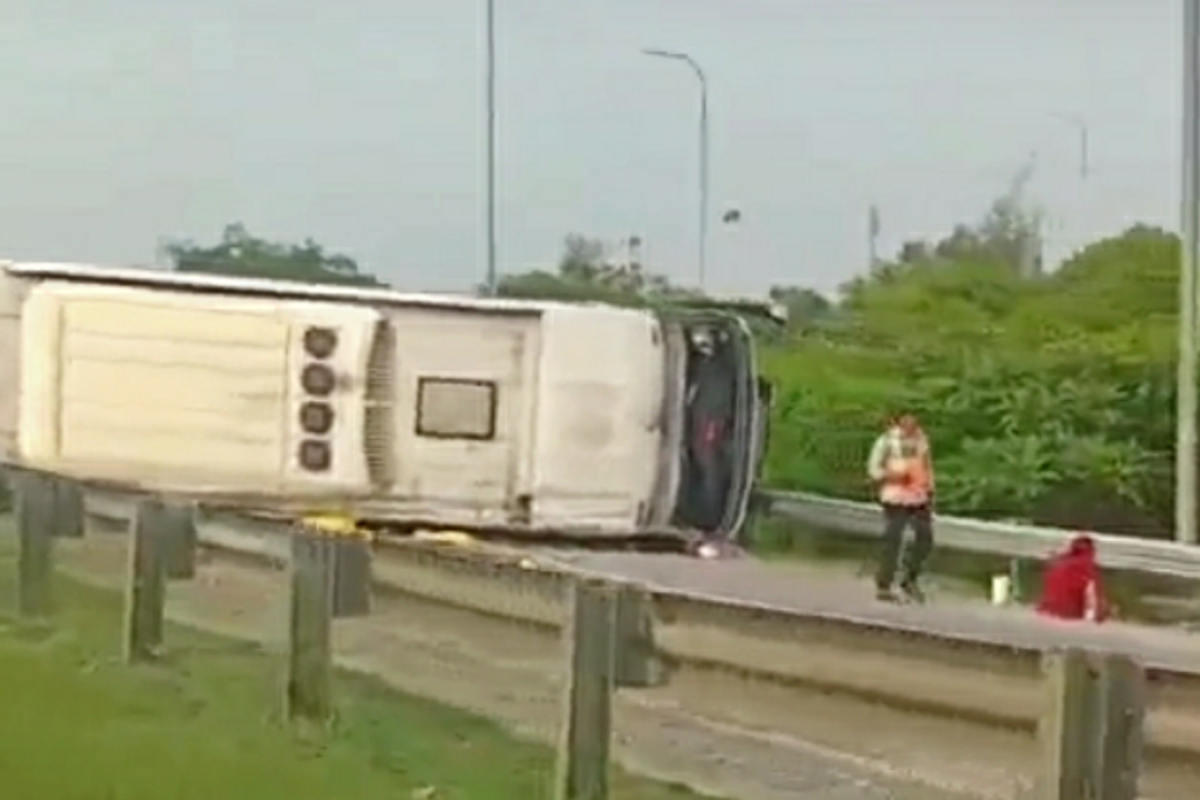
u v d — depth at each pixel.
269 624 21.52
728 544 43.34
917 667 14.78
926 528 45.06
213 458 41.25
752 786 16.03
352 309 41.44
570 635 16.23
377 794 17.17
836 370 79.56
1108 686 12.84
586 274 89.00
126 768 18.14
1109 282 82.00
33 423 41.19
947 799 14.37
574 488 42.28
